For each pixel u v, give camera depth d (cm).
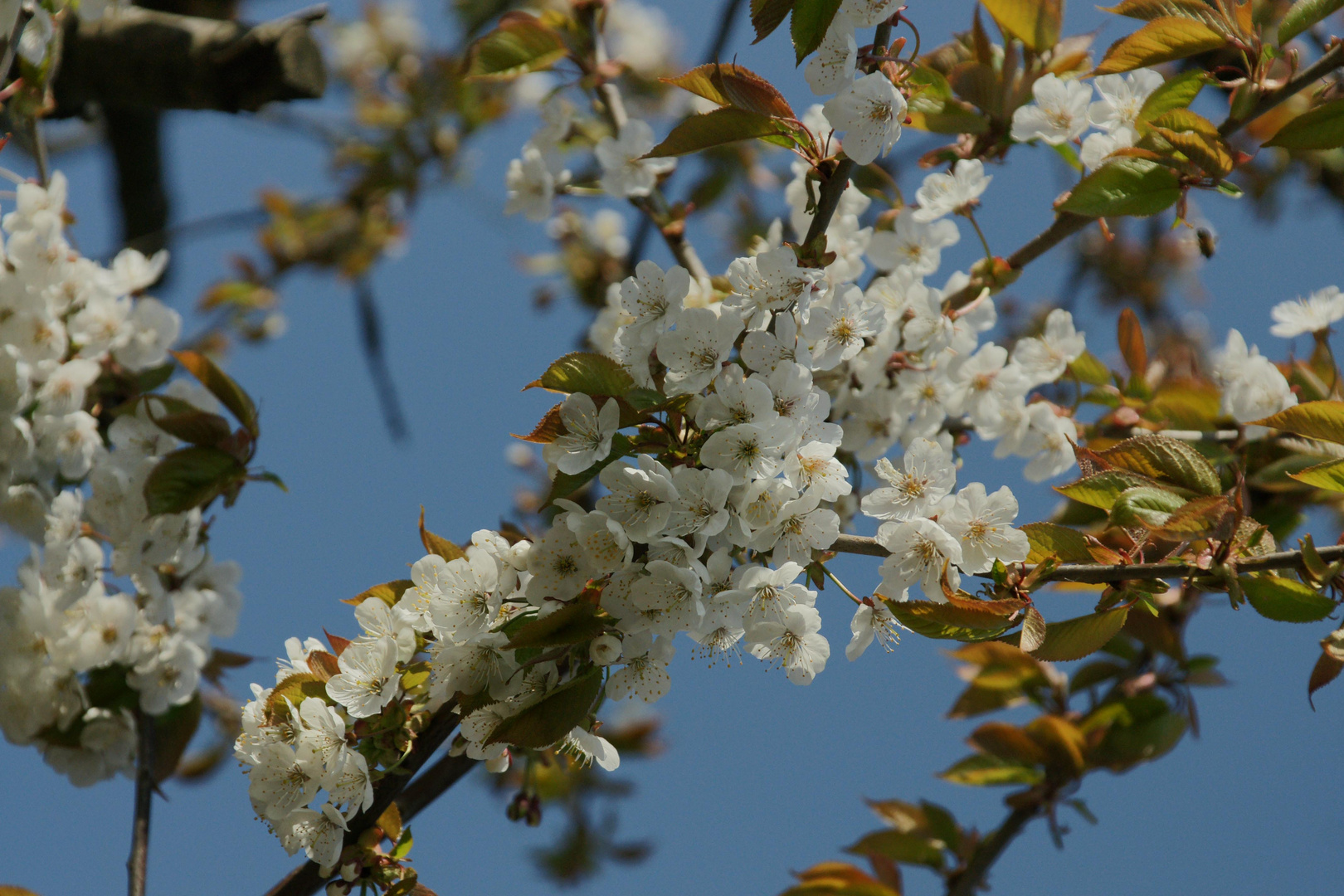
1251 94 242
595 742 238
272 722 239
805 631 238
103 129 334
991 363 252
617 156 257
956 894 258
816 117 245
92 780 253
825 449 237
